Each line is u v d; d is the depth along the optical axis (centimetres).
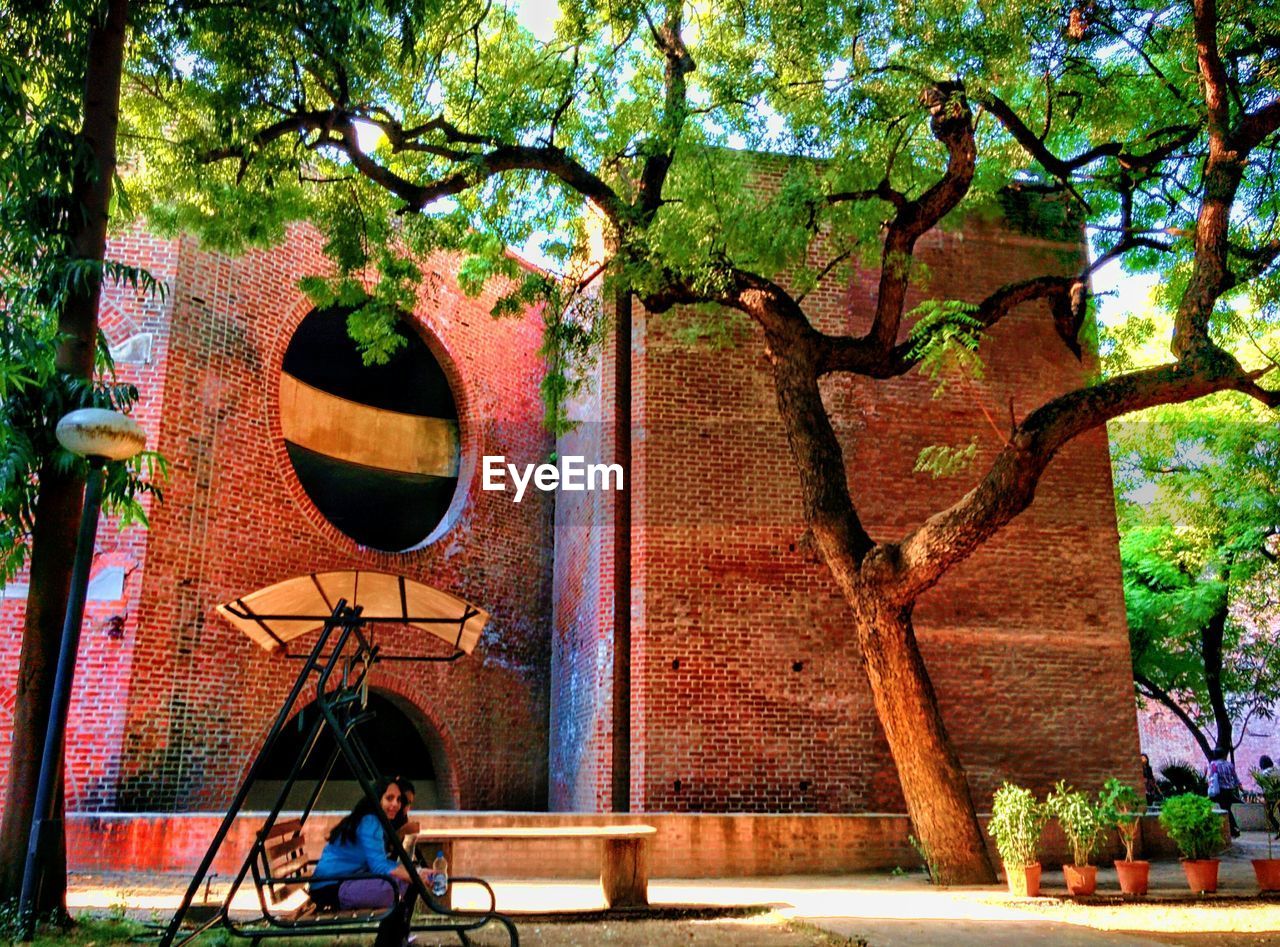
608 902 820
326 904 568
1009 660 1362
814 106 1073
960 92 1005
